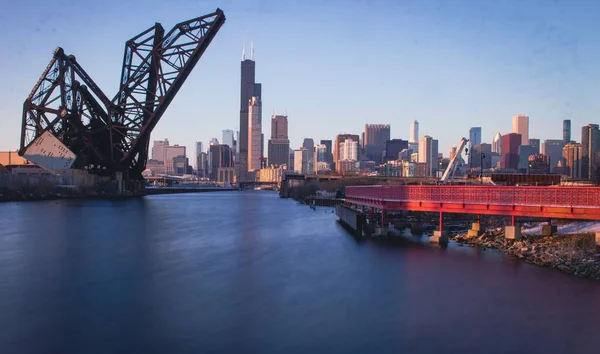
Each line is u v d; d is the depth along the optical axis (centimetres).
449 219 6656
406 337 2173
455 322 2366
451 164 14950
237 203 15562
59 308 2586
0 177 13512
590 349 2034
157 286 3091
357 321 2392
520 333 2216
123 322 2369
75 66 13288
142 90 12950
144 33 12238
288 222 7950
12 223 7069
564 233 4431
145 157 16862
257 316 2472
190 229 6625
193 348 2050
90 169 15812
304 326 2322
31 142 14075
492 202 4459
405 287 3038
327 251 4519
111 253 4375
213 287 3080
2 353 1984
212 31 11588
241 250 4628
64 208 10612
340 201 13812
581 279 3178
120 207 11431
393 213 7525
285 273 3512
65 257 4122
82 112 13912
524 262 3769
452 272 3438
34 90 13538
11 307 2597
